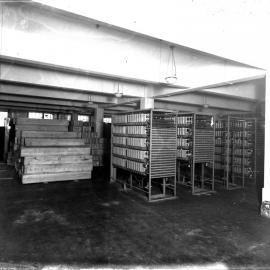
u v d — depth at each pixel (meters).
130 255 2.94
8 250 2.99
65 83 5.79
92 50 4.09
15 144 8.31
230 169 7.76
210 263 2.79
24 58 3.56
